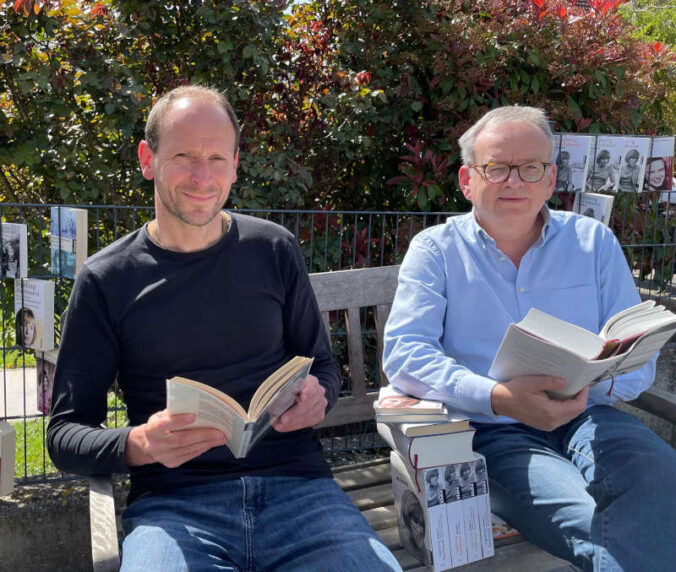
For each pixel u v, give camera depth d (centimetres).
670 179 411
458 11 428
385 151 438
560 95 436
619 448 202
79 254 255
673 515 187
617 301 239
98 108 359
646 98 461
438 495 197
